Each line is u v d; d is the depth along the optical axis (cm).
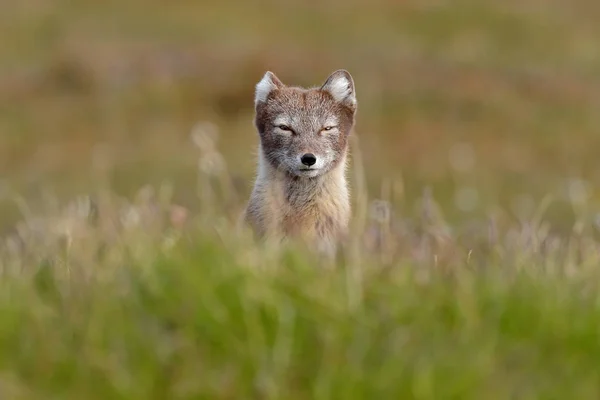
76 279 808
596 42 5856
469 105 4119
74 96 4241
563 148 3878
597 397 695
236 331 745
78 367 723
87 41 5584
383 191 1275
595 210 2773
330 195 1283
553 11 6216
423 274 800
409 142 3806
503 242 1002
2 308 768
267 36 5819
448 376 698
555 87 4419
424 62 4609
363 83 4244
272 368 708
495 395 692
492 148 3809
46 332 746
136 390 704
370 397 694
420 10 6125
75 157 3678
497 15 6059
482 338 731
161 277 797
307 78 4362
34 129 3981
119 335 738
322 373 705
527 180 3516
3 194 3216
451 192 3369
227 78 4316
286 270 796
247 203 1323
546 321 744
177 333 747
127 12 6078
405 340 723
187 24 5941
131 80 4306
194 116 4069
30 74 4534
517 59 5453
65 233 1001
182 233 938
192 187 3300
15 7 6122
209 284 773
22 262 920
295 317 748
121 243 898
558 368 720
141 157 3603
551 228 1606
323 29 5934
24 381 720
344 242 880
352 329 739
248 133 3859
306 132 1306
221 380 705
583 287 798
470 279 785
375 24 6003
